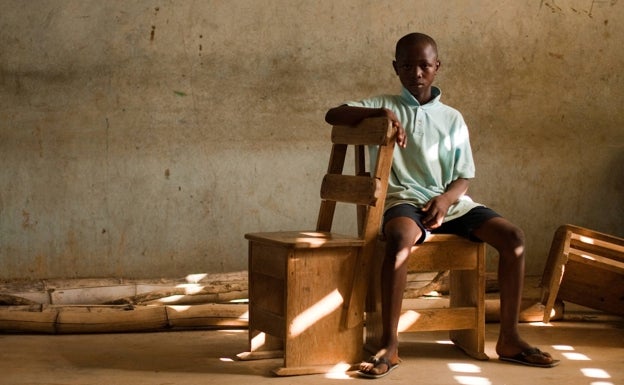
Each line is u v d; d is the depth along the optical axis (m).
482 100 5.79
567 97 5.90
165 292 4.91
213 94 5.47
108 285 5.12
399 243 3.61
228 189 5.52
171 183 5.46
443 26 5.71
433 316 3.81
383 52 5.63
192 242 5.50
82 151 5.36
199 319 4.46
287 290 3.52
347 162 5.65
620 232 5.94
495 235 3.77
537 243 5.91
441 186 4.06
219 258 5.54
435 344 4.18
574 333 4.45
